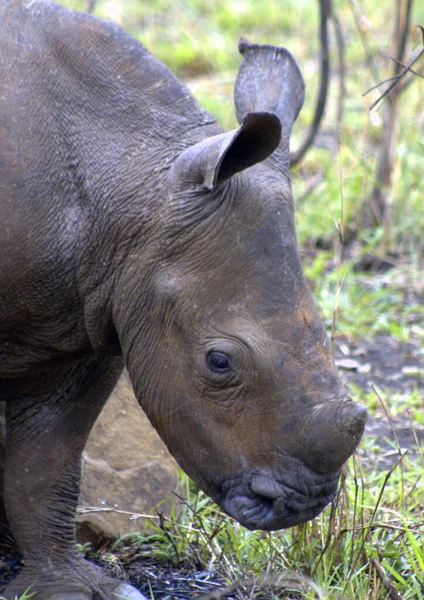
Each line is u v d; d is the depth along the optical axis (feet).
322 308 55.93
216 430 27.12
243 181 27.14
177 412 27.68
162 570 33.94
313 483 26.22
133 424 39.09
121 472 37.19
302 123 77.56
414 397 47.80
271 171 27.84
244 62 29.94
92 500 36.01
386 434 44.93
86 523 34.83
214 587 32.81
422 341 54.08
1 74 28.40
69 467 32.65
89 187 28.45
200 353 26.91
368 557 32.27
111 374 32.45
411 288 59.47
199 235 27.04
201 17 100.32
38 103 28.45
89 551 35.12
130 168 28.27
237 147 25.96
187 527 34.53
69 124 28.60
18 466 32.40
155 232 27.66
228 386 26.76
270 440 26.43
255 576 32.12
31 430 32.32
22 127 28.25
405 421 46.19
